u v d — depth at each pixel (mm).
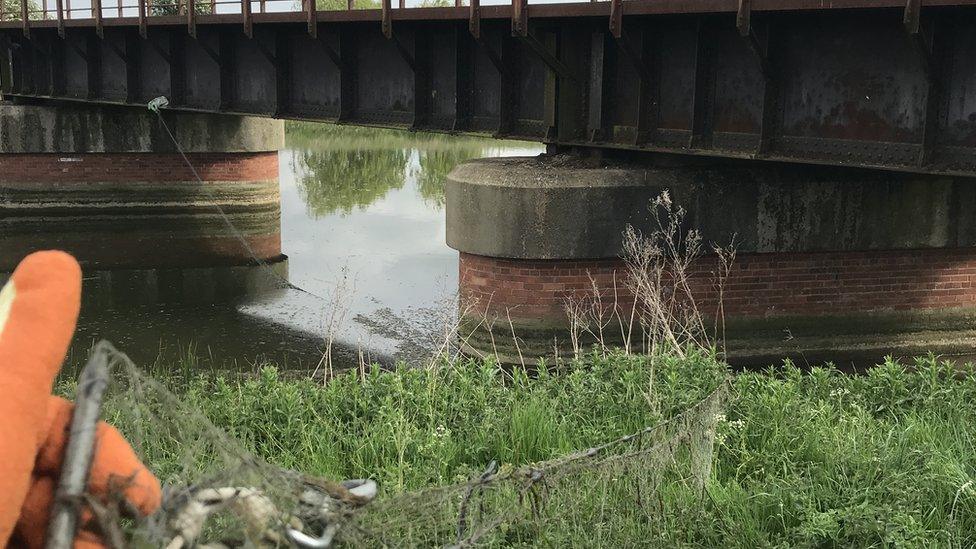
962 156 9648
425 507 3420
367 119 16406
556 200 12031
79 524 1614
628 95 12625
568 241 12094
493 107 14305
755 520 5785
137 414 2430
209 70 19844
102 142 25391
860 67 10359
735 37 11430
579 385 7871
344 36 16281
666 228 12250
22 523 1627
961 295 13430
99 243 22422
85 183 25859
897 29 9992
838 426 7129
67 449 1616
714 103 11758
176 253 21422
